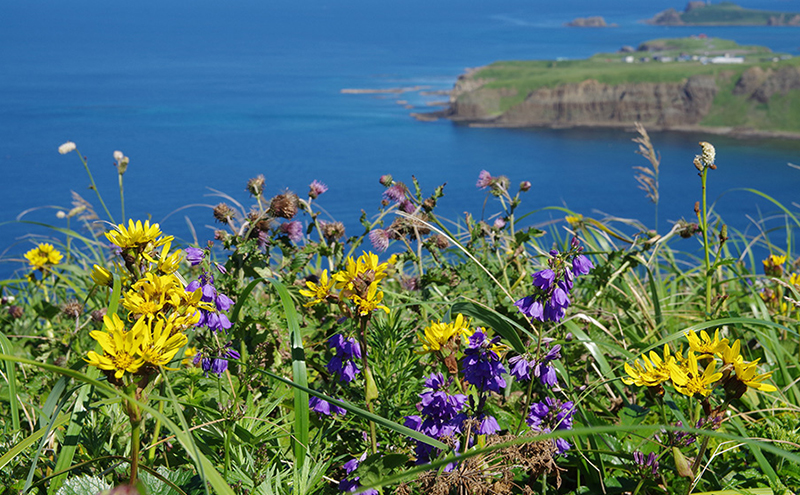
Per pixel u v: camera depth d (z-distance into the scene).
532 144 187.12
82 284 5.80
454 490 2.06
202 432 2.63
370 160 166.38
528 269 4.62
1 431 2.83
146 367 1.75
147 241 2.30
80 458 2.51
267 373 2.35
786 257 5.19
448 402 2.19
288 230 3.54
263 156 171.75
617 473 2.66
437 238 3.95
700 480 2.60
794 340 4.07
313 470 2.36
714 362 2.12
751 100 199.38
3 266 30.64
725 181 143.38
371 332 3.28
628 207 127.38
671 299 4.96
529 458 2.16
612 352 3.17
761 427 3.05
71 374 1.66
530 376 2.45
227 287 3.11
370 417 2.05
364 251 2.44
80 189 128.75
